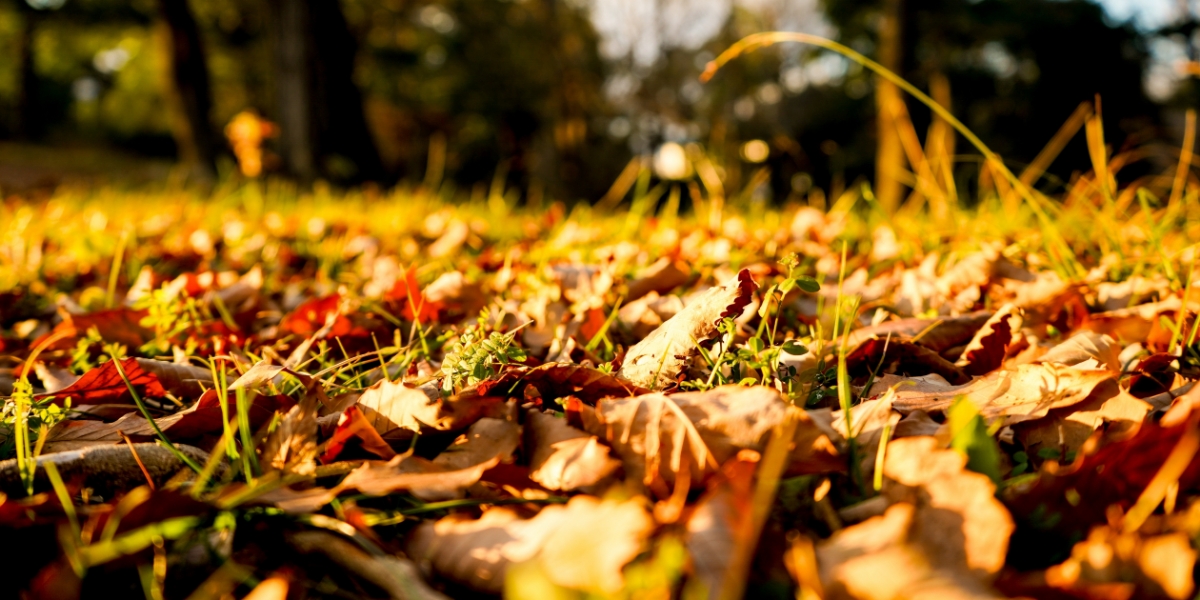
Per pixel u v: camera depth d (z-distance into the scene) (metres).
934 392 0.56
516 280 0.98
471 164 11.70
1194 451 0.43
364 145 5.74
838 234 1.23
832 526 0.43
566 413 0.50
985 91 8.52
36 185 3.43
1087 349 0.60
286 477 0.47
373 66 9.77
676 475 0.46
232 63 10.09
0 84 13.40
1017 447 0.51
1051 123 8.25
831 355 0.62
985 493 0.41
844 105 8.56
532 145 11.01
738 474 0.42
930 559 0.39
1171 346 0.61
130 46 10.98
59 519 0.44
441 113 11.49
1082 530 0.42
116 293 1.07
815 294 0.83
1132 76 8.12
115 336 0.79
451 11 9.59
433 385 0.59
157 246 1.45
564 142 9.30
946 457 0.43
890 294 0.85
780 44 8.98
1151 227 0.85
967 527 0.40
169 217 1.95
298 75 5.46
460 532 0.43
